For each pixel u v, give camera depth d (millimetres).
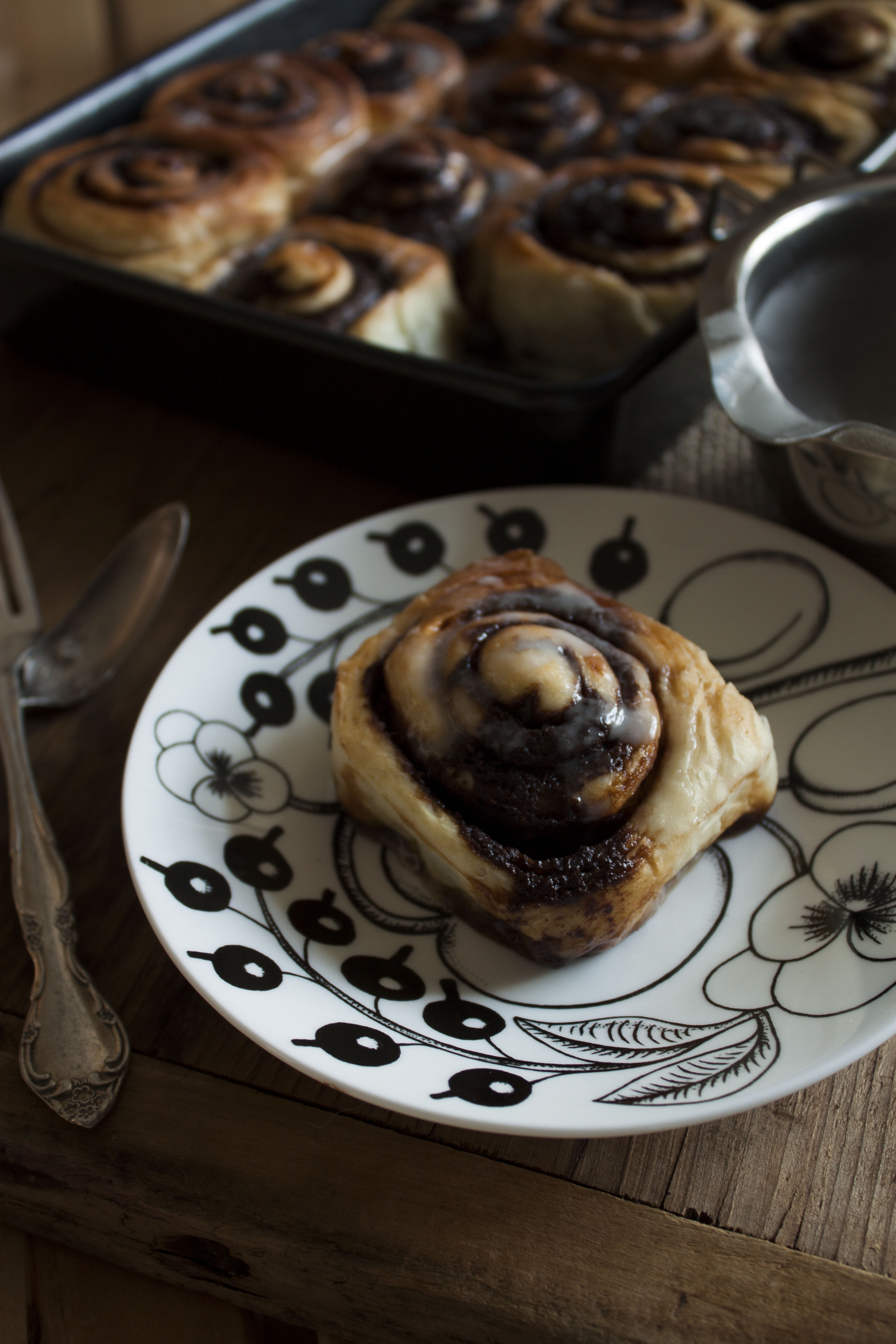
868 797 481
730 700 475
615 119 725
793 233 523
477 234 670
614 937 458
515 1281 426
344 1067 425
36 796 499
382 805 475
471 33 815
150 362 614
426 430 572
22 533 591
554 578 499
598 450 559
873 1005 434
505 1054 442
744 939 465
